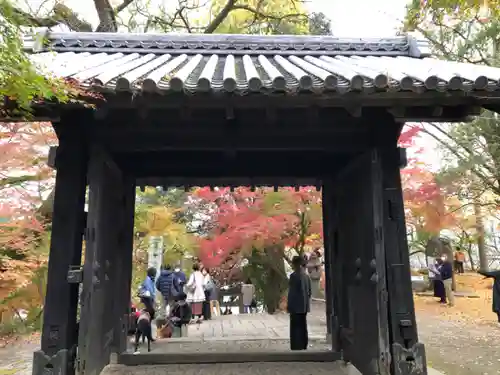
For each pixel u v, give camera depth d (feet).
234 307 52.49
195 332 28.02
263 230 31.68
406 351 12.32
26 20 7.27
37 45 13.78
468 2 14.75
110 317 16.80
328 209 20.81
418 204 36.55
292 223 33.88
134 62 15.66
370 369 14.08
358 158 15.48
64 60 15.52
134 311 25.03
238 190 33.01
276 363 17.88
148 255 40.40
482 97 10.94
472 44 33.47
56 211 12.69
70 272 12.10
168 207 40.91
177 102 10.98
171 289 28.48
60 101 9.54
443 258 49.14
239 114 13.14
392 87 10.52
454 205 39.63
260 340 23.79
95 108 10.88
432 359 23.76
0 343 25.34
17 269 21.08
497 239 72.08
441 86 10.46
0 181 20.36
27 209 21.07
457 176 34.73
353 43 19.75
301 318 21.01
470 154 34.91
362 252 15.17
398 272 13.02
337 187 19.93
